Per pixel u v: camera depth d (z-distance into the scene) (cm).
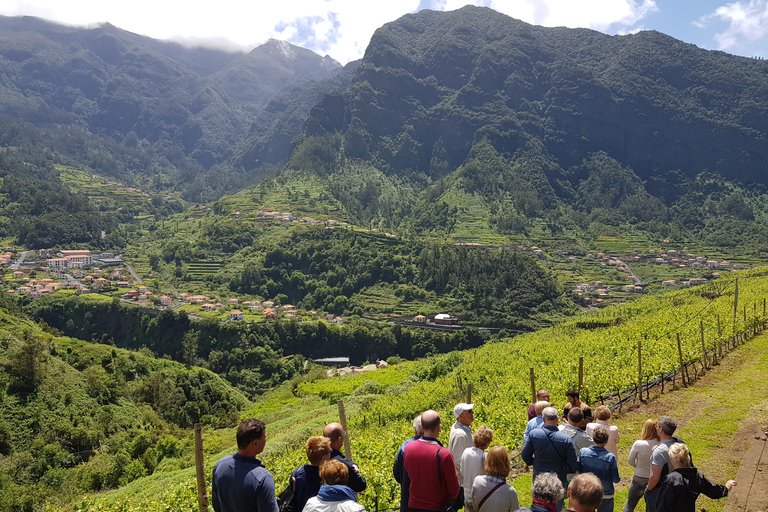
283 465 2111
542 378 2975
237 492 646
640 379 2117
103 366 7538
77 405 6047
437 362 6309
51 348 7225
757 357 2783
